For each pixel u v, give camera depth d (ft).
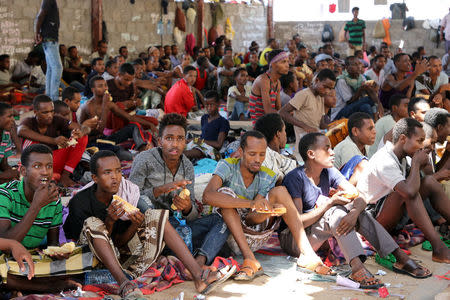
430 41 64.39
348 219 12.18
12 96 37.29
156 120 24.79
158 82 34.81
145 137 23.73
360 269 11.94
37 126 18.31
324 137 13.09
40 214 11.67
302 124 21.29
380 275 12.53
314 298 11.31
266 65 42.75
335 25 67.77
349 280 11.91
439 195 13.82
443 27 59.77
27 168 11.32
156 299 11.14
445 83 29.25
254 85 22.39
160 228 11.72
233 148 19.88
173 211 13.93
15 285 10.88
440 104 24.30
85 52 49.01
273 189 12.80
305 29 69.36
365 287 11.76
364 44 63.52
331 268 12.73
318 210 12.75
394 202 13.65
